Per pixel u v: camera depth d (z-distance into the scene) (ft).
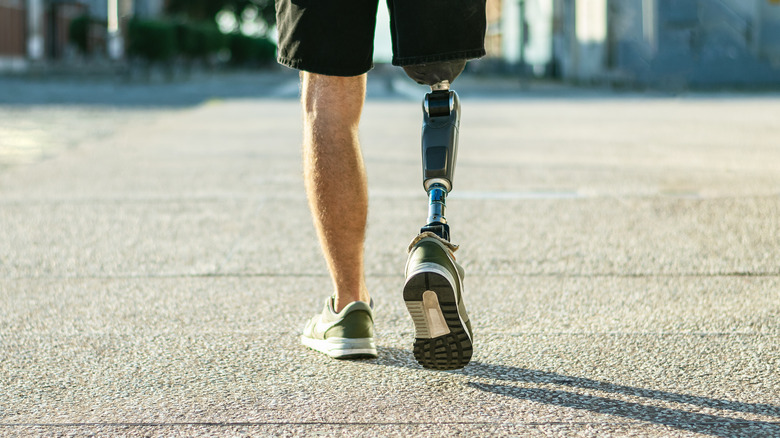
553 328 7.79
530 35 108.17
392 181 17.42
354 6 6.20
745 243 11.46
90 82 83.92
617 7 74.54
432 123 5.99
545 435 5.39
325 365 6.81
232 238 12.01
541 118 35.53
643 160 20.98
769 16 70.90
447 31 5.98
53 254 11.07
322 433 5.46
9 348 7.35
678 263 10.39
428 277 5.36
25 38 125.70
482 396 6.08
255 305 8.69
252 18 192.03
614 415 5.71
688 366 6.70
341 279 6.94
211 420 5.70
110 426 5.63
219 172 18.74
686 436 5.36
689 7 70.95
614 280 9.61
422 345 5.66
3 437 5.45
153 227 12.81
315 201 6.74
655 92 65.05
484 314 8.29
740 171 18.83
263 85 79.66
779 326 7.80
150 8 150.20
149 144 24.70
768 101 50.24
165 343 7.45
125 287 9.45
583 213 13.79
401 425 5.57
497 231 12.41
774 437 5.34
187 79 98.78
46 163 20.25
